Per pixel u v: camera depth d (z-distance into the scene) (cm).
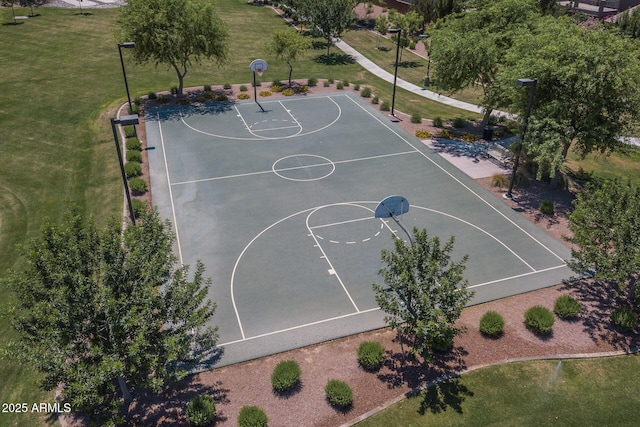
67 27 6212
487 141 3544
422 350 1622
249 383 1628
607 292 2086
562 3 6919
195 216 2550
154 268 1389
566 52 2497
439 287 1540
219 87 4541
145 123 3697
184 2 3856
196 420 1437
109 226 1495
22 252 1444
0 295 1973
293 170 3044
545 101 2659
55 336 1238
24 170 2981
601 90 2381
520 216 2634
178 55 3897
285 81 4775
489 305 2011
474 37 3164
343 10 5559
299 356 1744
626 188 1973
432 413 1548
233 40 6122
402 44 6025
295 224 2498
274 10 7806
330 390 1550
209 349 1752
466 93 4741
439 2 6091
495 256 2306
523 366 1728
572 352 1792
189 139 3444
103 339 1319
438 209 2670
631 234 1783
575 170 3209
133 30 3716
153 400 1549
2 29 6034
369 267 2195
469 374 1689
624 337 1864
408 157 3259
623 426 1537
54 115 3753
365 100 4319
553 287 2120
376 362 1669
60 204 2669
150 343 1320
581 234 1911
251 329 1853
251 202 2686
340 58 5716
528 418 1548
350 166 3114
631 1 6400
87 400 1207
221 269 2167
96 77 4631
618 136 2588
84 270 1351
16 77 4488
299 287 2070
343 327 1873
